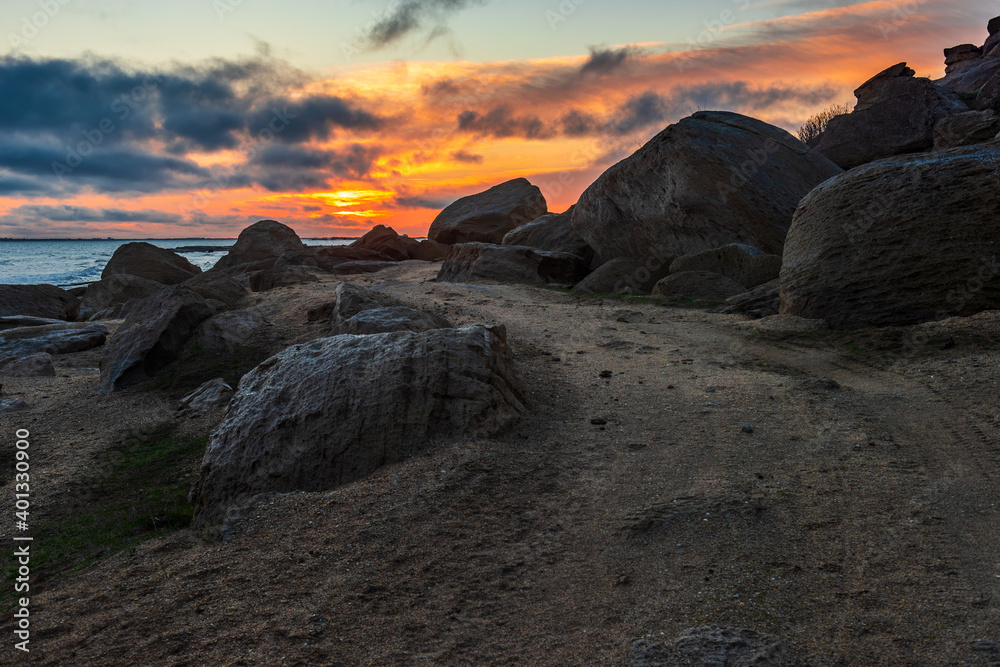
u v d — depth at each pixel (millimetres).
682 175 20000
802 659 3727
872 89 29656
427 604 4551
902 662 3648
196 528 6562
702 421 7801
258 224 42156
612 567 4910
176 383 12930
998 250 10539
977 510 5277
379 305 13422
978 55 38031
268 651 4102
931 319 10766
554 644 4090
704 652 3762
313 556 5215
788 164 20531
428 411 7160
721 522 5379
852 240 11961
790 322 12227
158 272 33812
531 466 6656
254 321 14867
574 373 10234
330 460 6895
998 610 3990
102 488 8523
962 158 11469
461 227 42344
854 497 5668
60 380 14844
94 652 4242
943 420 7254
